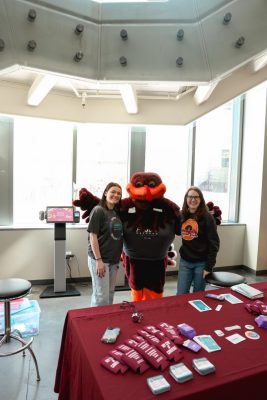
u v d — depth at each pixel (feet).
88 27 4.17
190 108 8.86
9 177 12.71
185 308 5.72
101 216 8.05
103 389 3.51
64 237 11.86
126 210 8.39
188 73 4.44
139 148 14.08
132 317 5.21
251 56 4.42
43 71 4.06
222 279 7.72
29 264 12.64
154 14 4.25
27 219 13.39
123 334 4.73
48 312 10.40
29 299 11.39
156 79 4.43
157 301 6.04
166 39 4.33
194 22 4.28
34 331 8.91
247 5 4.30
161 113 9.39
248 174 15.35
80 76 4.25
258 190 14.66
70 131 13.44
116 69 4.35
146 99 9.35
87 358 4.11
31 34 3.90
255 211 14.90
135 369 3.80
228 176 15.99
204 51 4.38
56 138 13.35
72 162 13.57
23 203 13.25
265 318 5.11
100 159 13.94
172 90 8.96
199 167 15.21
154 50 4.34
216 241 8.25
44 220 12.46
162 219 8.26
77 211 11.93
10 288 6.97
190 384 3.61
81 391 4.29
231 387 3.70
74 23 4.09
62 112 9.64
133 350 4.14
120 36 4.26
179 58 4.37
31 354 7.14
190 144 14.87
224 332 4.84
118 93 9.61
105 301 8.19
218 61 4.42
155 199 8.39
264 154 14.33
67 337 5.30
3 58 3.86
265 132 14.21
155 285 8.27
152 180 8.32
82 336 4.66
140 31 4.28
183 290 8.61
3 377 6.93
